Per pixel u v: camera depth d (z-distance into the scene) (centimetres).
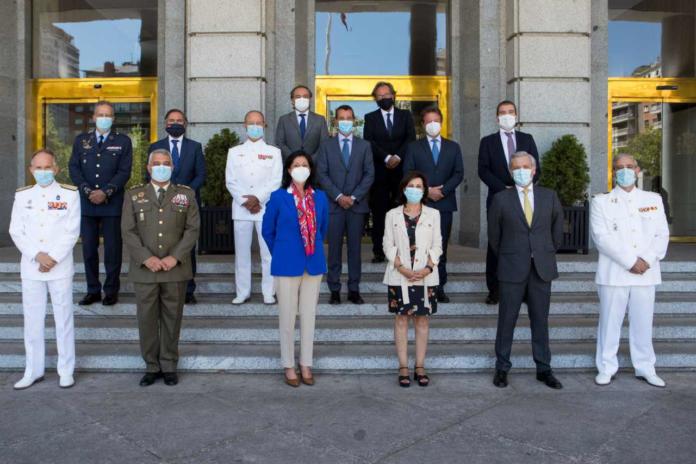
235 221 577
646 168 975
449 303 580
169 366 469
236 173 577
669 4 970
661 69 971
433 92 957
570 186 749
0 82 912
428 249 460
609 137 962
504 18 841
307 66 924
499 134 573
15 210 463
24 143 945
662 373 500
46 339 546
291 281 464
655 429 375
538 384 471
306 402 428
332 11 952
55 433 370
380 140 629
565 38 800
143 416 399
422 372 473
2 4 916
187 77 808
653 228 466
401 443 354
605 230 470
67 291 463
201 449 346
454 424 385
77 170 555
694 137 982
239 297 582
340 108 564
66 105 965
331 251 568
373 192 637
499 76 852
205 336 540
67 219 464
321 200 481
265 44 808
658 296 607
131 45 961
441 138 587
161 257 459
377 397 439
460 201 922
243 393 448
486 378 488
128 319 571
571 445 351
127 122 956
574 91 801
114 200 555
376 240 642
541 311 469
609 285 469
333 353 509
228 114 797
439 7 958
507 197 468
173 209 464
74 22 965
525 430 374
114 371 502
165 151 468
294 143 611
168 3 867
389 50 958
